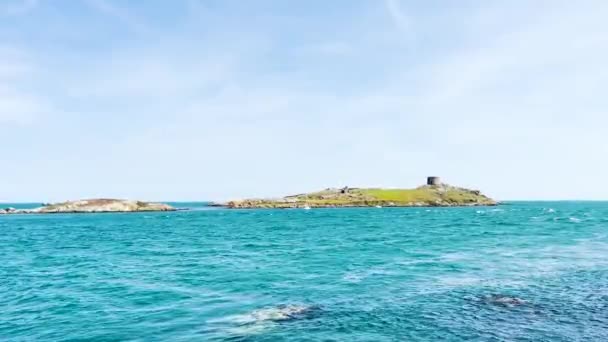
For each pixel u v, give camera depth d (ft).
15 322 56.49
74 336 50.11
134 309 62.18
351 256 118.42
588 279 81.41
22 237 213.87
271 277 87.30
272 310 60.59
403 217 388.98
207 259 117.39
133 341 47.85
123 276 91.71
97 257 127.75
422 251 128.06
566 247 135.44
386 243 154.10
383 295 69.36
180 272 95.45
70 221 395.75
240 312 59.67
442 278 83.66
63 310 62.44
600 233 190.08
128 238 199.41
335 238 179.11
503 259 109.19
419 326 51.98
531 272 89.51
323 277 86.58
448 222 295.28
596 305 61.57
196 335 49.70
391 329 50.93
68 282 86.02
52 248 157.89
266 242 166.30
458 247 137.69
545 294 68.85
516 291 71.31
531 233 192.24
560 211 540.93
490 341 46.14
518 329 50.37
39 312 61.57
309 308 61.46
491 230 213.87
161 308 62.54
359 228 243.40
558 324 52.31
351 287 76.13
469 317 55.83
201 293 72.74
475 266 98.12
